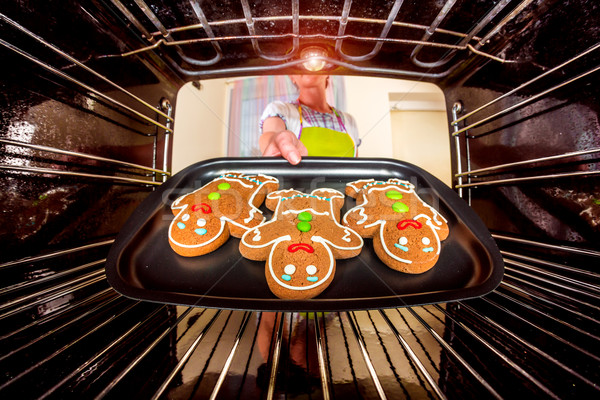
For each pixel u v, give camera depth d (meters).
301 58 0.62
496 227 0.62
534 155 0.53
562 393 0.28
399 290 0.47
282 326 0.39
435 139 2.88
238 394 0.30
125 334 0.36
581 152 0.40
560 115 0.47
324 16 0.49
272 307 0.36
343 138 1.33
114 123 0.56
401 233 0.56
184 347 0.37
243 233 0.59
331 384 0.31
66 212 0.47
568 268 0.43
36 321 0.36
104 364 0.33
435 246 0.53
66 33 0.44
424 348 0.37
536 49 0.50
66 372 0.31
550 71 0.45
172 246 0.54
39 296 0.39
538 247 0.52
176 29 0.51
